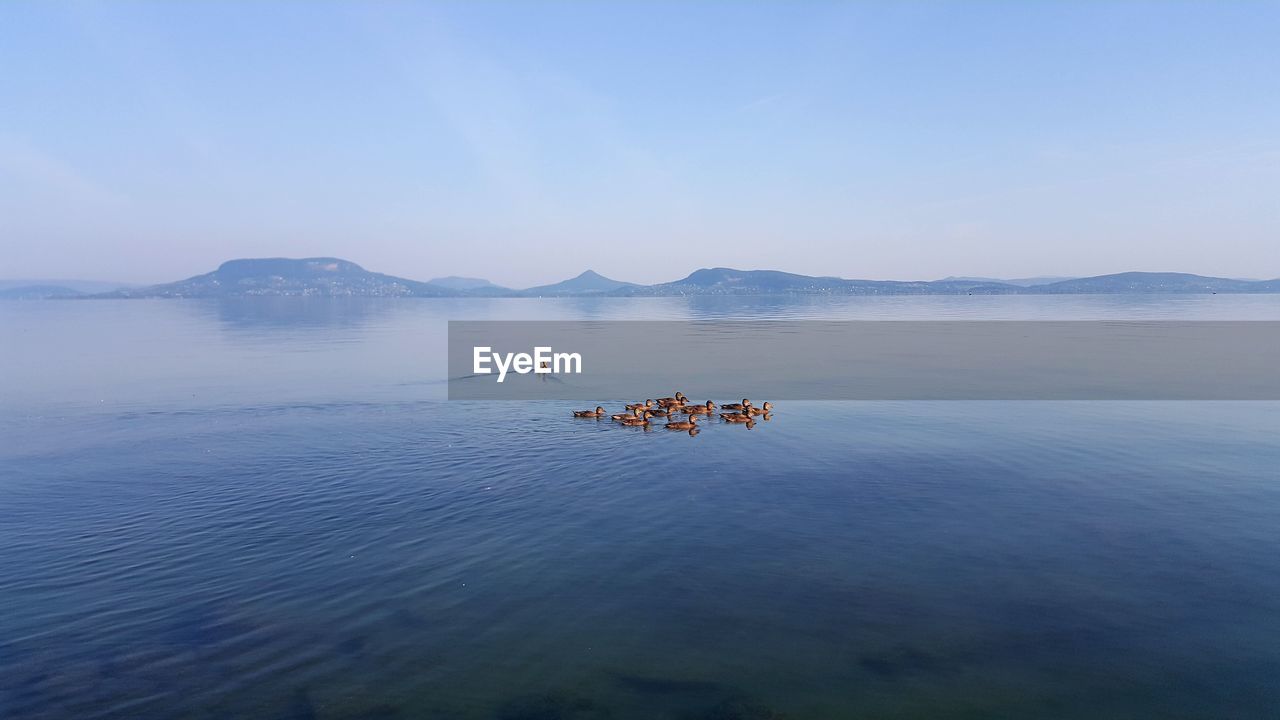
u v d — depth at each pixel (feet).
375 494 72.49
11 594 50.65
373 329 347.36
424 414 117.50
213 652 43.16
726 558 56.34
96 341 272.72
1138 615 47.14
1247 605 48.26
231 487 75.20
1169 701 38.42
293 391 143.84
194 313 554.87
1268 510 66.23
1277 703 38.24
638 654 43.09
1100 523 63.21
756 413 115.14
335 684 40.06
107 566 55.21
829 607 48.47
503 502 69.82
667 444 93.81
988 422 107.55
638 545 59.00
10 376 167.94
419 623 46.62
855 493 72.18
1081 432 99.91
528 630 45.78
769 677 40.75
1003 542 59.06
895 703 38.40
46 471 82.07
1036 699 38.65
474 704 38.42
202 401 130.52
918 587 51.26
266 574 53.78
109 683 40.14
